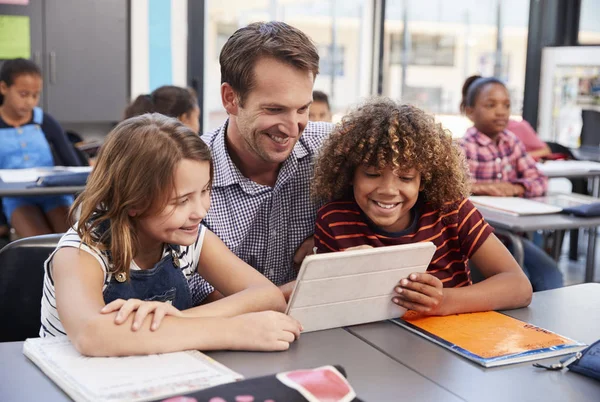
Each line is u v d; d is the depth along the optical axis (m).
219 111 5.04
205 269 1.36
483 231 1.50
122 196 1.15
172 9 4.74
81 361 0.98
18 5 4.23
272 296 1.26
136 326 1.02
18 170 3.19
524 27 5.51
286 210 1.62
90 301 1.07
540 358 1.08
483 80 3.18
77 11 4.40
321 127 1.69
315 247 1.56
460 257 1.54
